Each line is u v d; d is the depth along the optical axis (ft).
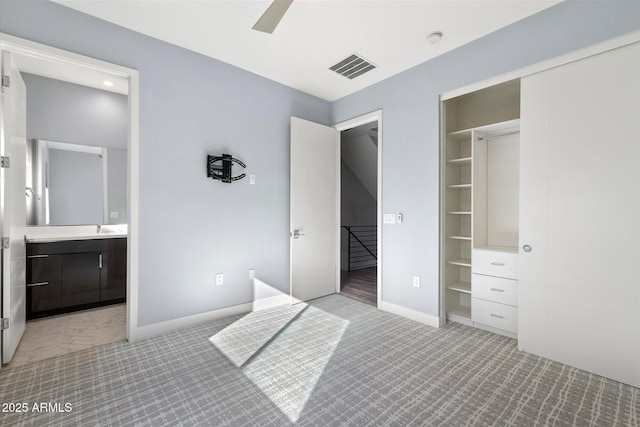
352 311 11.05
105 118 12.46
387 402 5.78
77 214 11.90
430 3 7.11
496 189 10.17
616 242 6.40
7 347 7.12
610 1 6.40
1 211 6.95
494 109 10.24
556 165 7.17
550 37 7.22
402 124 10.57
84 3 7.22
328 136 12.98
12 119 7.34
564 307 7.13
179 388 6.22
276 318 10.26
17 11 6.79
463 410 5.55
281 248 11.76
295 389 6.20
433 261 9.68
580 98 6.81
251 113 10.81
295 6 7.21
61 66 10.45
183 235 9.28
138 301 8.47
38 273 9.98
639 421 5.24
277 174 11.61
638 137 6.11
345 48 9.12
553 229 7.24
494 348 8.04
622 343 6.34
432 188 9.70
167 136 8.93
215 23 8.00
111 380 6.48
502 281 8.80
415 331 9.23
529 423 5.22
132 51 8.29
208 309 9.86
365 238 22.27
